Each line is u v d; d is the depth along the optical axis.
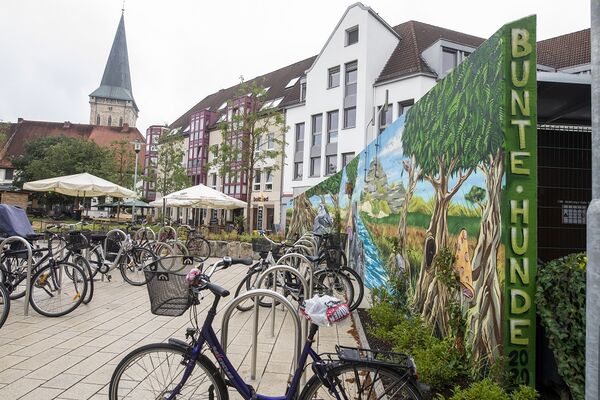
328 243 7.41
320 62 32.16
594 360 1.79
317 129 32.72
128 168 43.41
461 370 3.77
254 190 38.81
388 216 7.19
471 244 3.88
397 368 2.56
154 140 55.78
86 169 42.88
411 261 5.76
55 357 4.52
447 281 4.26
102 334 5.39
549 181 4.70
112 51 96.31
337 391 2.61
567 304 2.96
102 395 3.64
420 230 5.42
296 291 6.04
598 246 1.81
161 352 3.02
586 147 4.79
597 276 1.81
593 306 1.82
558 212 4.67
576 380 2.86
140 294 8.01
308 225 18.03
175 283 3.15
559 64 27.11
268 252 7.25
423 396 2.65
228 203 18.73
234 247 15.24
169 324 5.95
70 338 5.18
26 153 51.41
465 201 4.04
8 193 21.52
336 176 13.46
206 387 3.02
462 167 4.13
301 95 34.62
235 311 6.87
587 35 28.09
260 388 3.91
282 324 6.15
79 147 45.00
